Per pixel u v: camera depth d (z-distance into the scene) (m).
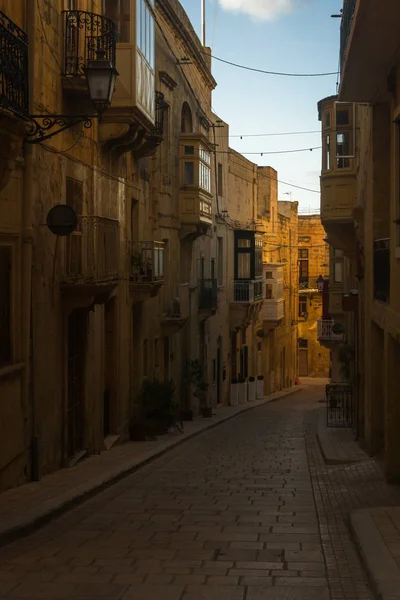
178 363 25.36
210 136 32.16
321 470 13.92
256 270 38.03
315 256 61.88
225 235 34.69
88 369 14.84
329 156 21.27
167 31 23.58
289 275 52.97
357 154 19.55
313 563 6.78
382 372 14.70
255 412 32.47
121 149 16.73
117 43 14.87
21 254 10.95
